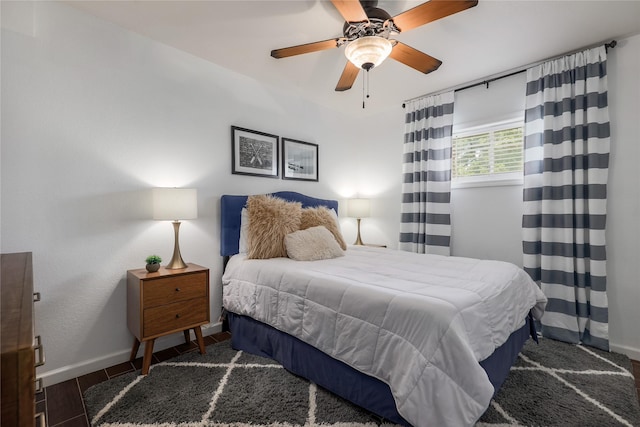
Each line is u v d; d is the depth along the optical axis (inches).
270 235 98.5
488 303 58.0
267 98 122.5
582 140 92.7
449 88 124.1
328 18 78.8
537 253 101.2
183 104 97.2
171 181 94.3
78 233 76.5
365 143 159.9
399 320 52.4
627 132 88.2
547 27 82.4
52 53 72.8
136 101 86.8
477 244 118.8
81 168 77.0
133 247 86.0
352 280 67.3
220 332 105.1
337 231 116.4
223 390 67.4
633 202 87.4
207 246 103.3
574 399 64.2
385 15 66.7
